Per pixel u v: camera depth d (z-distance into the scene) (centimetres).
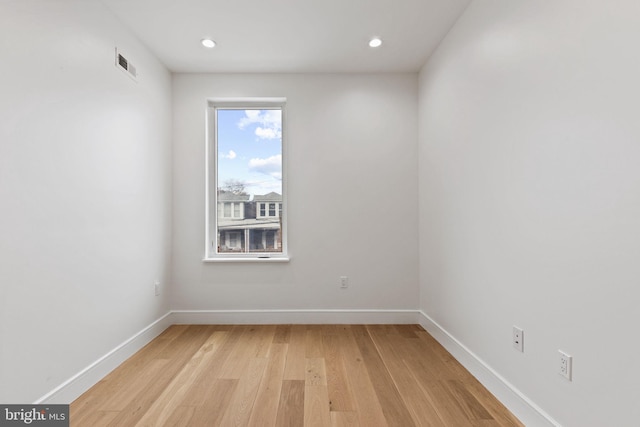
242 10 226
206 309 319
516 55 168
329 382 201
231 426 157
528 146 159
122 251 234
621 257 111
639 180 105
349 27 248
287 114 321
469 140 219
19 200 150
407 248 322
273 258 323
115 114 227
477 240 208
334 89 323
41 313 162
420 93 316
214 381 203
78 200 189
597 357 121
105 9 216
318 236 321
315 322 320
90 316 198
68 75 181
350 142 322
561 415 138
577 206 129
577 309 129
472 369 212
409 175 323
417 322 321
